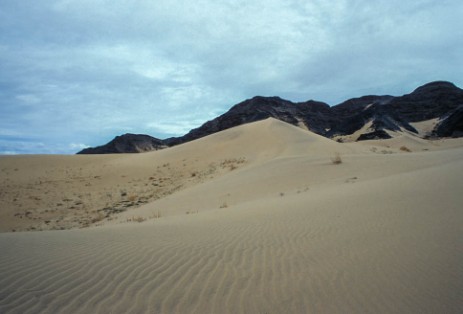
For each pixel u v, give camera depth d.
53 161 44.84
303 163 25.70
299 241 7.07
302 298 4.36
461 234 6.43
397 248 6.07
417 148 68.94
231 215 11.45
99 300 4.24
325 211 10.19
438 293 4.31
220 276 5.09
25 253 5.91
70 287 4.57
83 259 5.71
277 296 4.42
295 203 12.57
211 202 18.42
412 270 5.05
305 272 5.21
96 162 45.84
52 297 4.27
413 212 8.63
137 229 8.91
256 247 6.68
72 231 8.98
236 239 7.38
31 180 34.09
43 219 21.14
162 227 9.26
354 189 14.03
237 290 4.60
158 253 6.19
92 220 19.39
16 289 4.41
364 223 8.19
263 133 47.56
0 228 19.22
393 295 4.34
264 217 10.20
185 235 7.84
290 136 44.91
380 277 4.89
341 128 174.88
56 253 6.02
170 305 4.17
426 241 6.29
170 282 4.84
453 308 3.94
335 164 24.03
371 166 22.27
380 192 12.11
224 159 39.72
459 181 11.71
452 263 5.15
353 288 4.59
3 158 44.81
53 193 28.95
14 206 24.30
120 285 4.70
